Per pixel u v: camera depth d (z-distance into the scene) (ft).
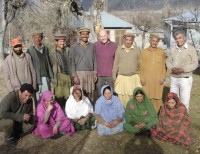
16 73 15.78
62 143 15.38
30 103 15.47
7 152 14.40
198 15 59.21
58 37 17.37
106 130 16.25
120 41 88.17
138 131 16.12
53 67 17.35
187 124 15.20
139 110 16.40
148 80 17.43
